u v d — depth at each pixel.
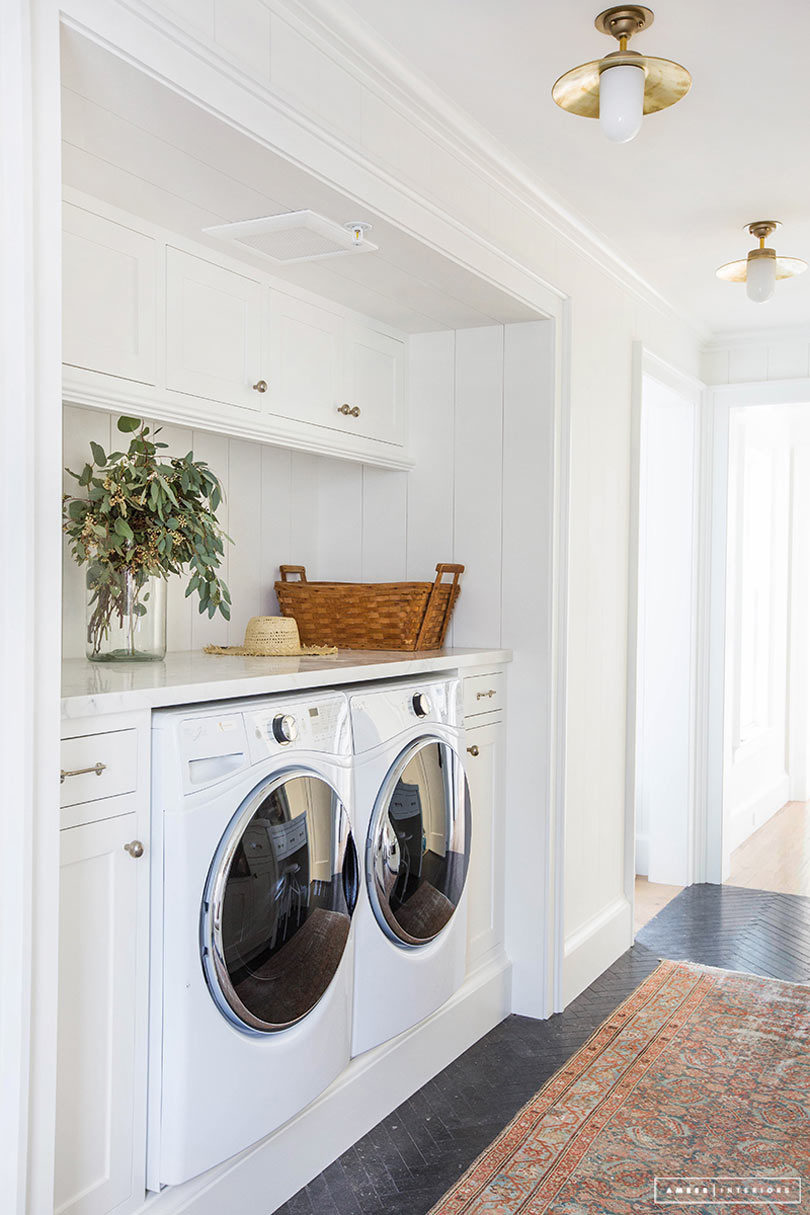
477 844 3.14
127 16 1.66
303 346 2.88
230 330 2.58
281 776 2.12
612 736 3.82
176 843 1.88
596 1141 2.47
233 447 3.16
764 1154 2.41
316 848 2.23
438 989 2.75
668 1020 3.23
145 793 1.88
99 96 1.78
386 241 2.50
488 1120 2.59
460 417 3.38
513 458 3.30
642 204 3.17
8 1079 1.52
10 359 1.50
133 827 1.86
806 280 3.93
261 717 2.12
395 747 2.58
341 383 3.06
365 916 2.48
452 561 3.40
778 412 6.31
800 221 3.31
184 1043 1.88
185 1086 1.89
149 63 1.71
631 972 3.68
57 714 1.58
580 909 3.54
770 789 6.39
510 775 3.32
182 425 2.48
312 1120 2.32
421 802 2.69
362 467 3.55
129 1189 1.87
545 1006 3.26
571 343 3.32
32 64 1.52
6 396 1.51
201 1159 1.92
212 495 2.52
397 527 3.49
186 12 1.79
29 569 1.52
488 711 3.20
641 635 5.05
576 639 3.45
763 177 2.96
